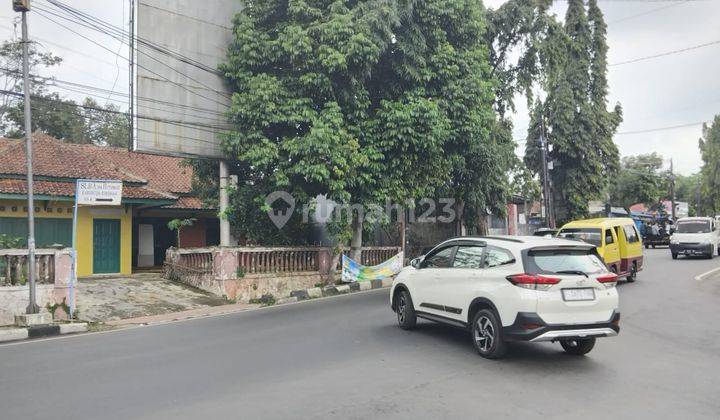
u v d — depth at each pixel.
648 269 21.80
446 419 5.16
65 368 7.33
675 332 9.50
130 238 20.34
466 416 5.24
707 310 11.85
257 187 17.34
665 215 60.56
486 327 7.61
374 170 16.02
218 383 6.41
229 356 7.86
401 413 5.32
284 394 5.94
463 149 18.47
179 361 7.60
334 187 15.00
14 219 17.94
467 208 24.55
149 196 19.77
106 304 13.69
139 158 25.41
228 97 16.80
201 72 16.33
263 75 15.37
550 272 7.15
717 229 30.02
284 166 15.70
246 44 15.89
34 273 11.41
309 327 10.22
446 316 8.57
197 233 25.77
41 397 5.94
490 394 5.93
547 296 6.97
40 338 10.24
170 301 14.66
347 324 10.43
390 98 16.58
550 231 20.67
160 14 15.66
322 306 13.48
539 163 37.16
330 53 14.55
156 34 15.56
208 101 16.44
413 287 9.50
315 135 14.58
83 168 19.25
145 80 15.34
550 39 24.84
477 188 22.89
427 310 9.09
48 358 8.04
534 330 6.90
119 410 5.45
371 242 22.67
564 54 25.92
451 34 17.50
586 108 36.50
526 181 25.91
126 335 10.14
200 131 16.27
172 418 5.20
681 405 5.62
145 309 13.56
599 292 7.25
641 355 7.81
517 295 7.07
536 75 25.19
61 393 6.08
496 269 7.56
